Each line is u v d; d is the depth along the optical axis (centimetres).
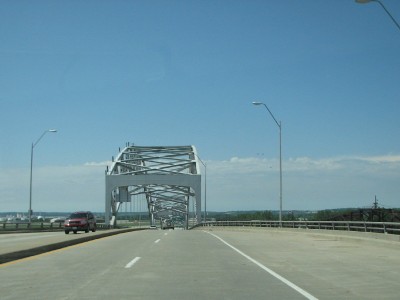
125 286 1155
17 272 1399
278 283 1216
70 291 1083
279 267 1570
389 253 2105
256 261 1759
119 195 10319
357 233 2964
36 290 1095
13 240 3247
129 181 9838
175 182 9956
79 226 4616
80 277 1305
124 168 11425
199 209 9931
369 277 1327
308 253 2119
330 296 1031
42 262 1669
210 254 2050
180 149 12356
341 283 1216
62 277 1302
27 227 5753
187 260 1777
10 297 1008
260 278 1306
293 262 1727
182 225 17525
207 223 8162
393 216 3741
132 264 1622
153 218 16038
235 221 6756
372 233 2717
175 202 15038
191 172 11300
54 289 1109
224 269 1507
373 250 2281
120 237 3591
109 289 1112
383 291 1095
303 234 3884
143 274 1372
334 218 4181
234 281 1247
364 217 3769
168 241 3016
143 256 1922
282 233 4341
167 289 1117
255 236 3878
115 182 9831
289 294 1056
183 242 2912
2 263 1630
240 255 2011
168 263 1670
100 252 2102
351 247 2492
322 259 1836
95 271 1431
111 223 9606
